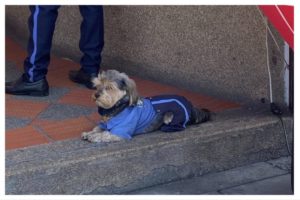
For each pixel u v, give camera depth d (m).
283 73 5.60
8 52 8.11
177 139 4.91
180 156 4.94
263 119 5.44
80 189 4.52
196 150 5.01
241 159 5.29
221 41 6.12
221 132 5.12
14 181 4.27
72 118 5.64
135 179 4.75
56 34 8.14
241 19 5.86
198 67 6.42
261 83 5.82
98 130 5.04
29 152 4.66
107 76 4.89
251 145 5.32
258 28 5.72
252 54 5.84
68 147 4.76
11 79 6.92
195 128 5.20
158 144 4.81
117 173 4.66
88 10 6.42
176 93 6.48
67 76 7.08
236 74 6.05
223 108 5.96
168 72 6.77
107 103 4.83
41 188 4.38
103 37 6.70
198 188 4.84
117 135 4.86
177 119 5.10
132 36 7.09
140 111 4.97
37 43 6.12
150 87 6.70
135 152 4.71
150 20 6.82
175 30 6.57
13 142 4.96
